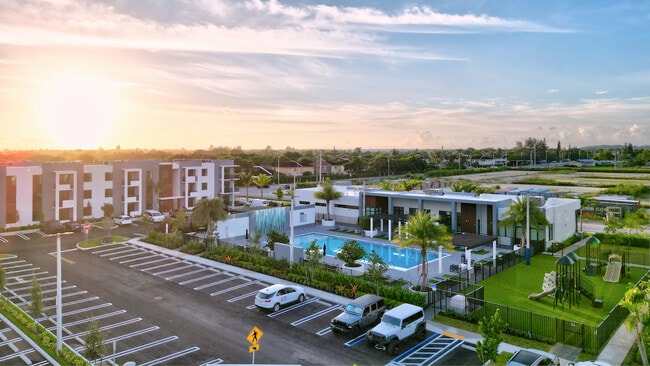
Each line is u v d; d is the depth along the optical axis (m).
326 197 66.94
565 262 30.70
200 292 34.44
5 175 60.25
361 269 41.12
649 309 21.78
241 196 105.31
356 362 23.22
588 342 24.59
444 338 26.19
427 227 34.50
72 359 22.86
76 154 160.62
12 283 36.69
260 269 40.09
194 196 81.06
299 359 23.53
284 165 158.25
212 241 48.25
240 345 25.20
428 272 41.28
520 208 45.69
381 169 167.00
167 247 49.69
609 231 53.72
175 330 27.22
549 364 20.44
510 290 35.44
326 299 32.91
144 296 33.44
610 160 190.62
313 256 36.69
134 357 23.73
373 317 27.45
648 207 79.50
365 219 59.91
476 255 48.03
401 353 24.30
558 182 118.50
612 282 37.38
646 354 22.77
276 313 30.17
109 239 52.09
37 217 63.41
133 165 73.00
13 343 25.23
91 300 32.50
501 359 23.05
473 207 54.78
